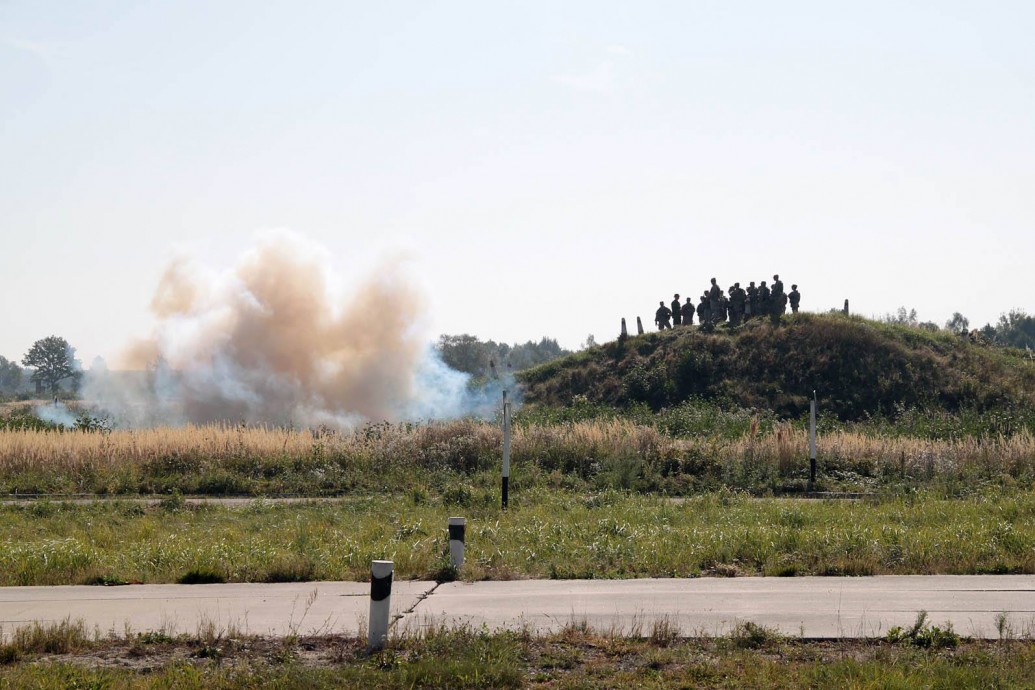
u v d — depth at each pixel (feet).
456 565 182.39
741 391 638.12
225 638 136.56
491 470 344.49
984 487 327.26
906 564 188.34
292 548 209.46
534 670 123.54
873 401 618.03
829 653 129.80
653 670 122.52
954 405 611.88
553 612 151.12
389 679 117.60
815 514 254.06
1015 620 144.46
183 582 180.75
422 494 301.43
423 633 135.95
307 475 347.77
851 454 371.35
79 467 354.54
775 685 115.75
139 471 352.08
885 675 115.65
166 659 129.29
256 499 309.63
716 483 340.18
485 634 134.10
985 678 115.65
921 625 137.28
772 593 164.55
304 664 124.77
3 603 161.07
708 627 141.28
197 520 264.52
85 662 127.95
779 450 366.02
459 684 117.19
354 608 155.33
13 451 359.46
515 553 201.05
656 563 190.08
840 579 177.17
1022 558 187.83
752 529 222.28
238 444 371.35
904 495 302.86
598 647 132.46
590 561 192.65
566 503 284.20
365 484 339.16
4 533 240.53
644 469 349.41
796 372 644.69
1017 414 545.03
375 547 205.46
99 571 184.14
